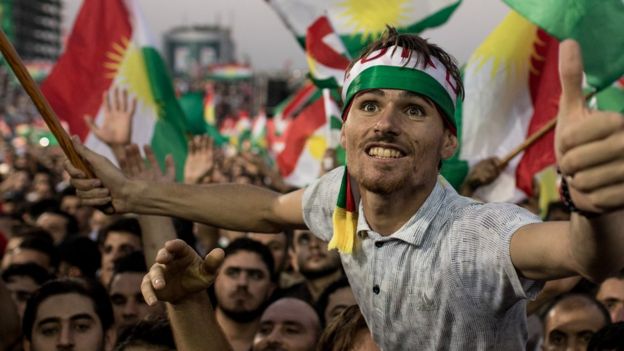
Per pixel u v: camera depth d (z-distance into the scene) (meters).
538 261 2.25
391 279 2.57
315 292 6.82
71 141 3.24
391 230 2.59
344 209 2.69
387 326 2.67
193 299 2.74
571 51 1.72
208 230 7.84
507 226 2.37
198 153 6.82
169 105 7.29
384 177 2.48
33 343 4.44
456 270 2.46
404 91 2.50
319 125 10.59
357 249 2.67
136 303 5.61
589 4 4.79
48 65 63.28
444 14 6.16
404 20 6.15
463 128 6.37
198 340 2.75
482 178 6.20
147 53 7.26
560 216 7.50
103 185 3.25
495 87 6.39
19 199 14.55
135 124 7.21
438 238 2.51
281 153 10.73
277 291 5.81
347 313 3.42
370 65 2.54
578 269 2.11
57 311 4.42
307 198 2.98
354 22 6.12
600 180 1.68
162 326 3.89
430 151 2.52
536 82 6.37
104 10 7.30
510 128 6.41
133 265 5.70
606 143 1.66
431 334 2.59
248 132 32.00
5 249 6.44
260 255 5.73
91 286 4.57
